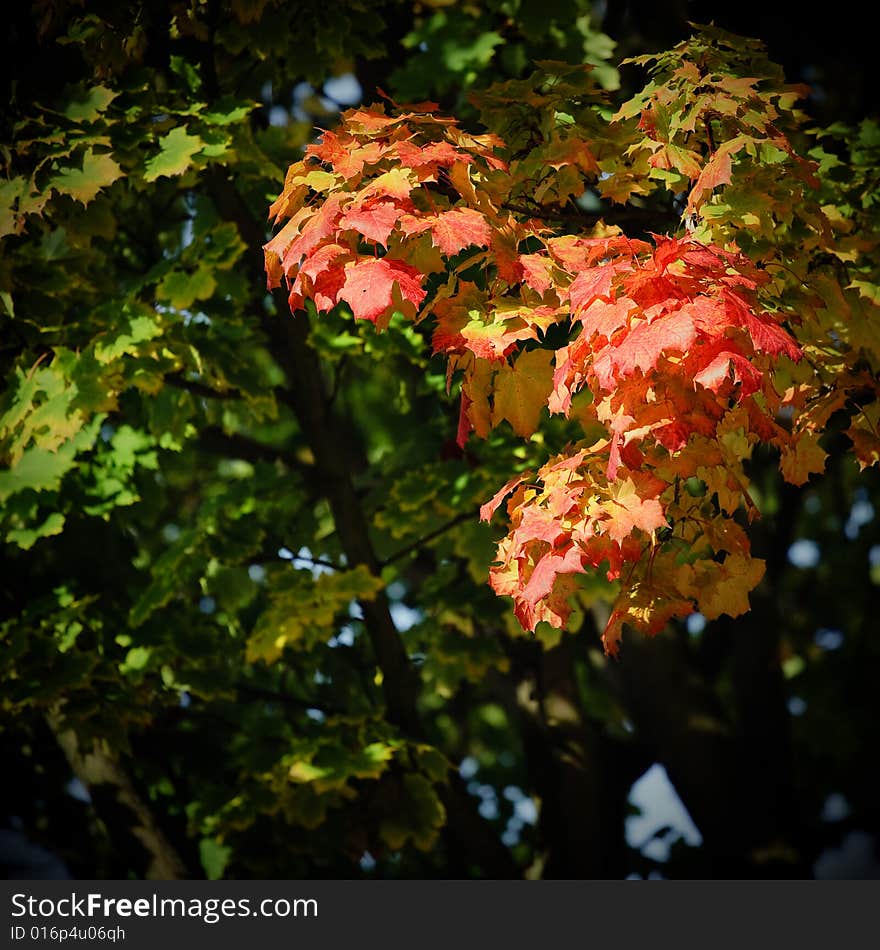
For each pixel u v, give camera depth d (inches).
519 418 130.1
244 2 204.1
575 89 151.9
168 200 266.4
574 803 264.7
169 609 269.9
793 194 132.6
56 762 274.7
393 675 248.4
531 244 144.9
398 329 238.5
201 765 274.5
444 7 251.9
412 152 125.0
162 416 232.4
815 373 139.6
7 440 209.5
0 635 235.9
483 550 242.2
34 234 222.4
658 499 117.2
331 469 250.1
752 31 228.2
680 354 109.9
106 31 197.0
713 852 258.1
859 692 389.4
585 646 284.8
